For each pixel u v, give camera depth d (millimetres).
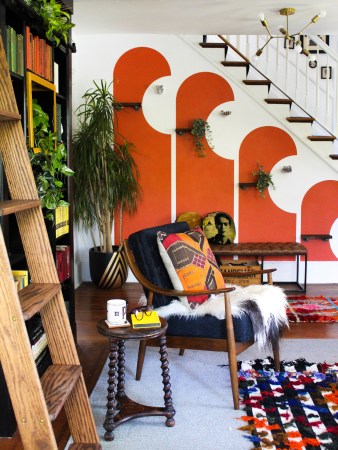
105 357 3584
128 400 2762
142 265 3098
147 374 3277
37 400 1605
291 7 4430
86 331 4152
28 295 1875
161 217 5836
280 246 5531
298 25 5113
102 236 5770
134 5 4371
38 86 3100
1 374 2494
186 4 4316
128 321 2664
